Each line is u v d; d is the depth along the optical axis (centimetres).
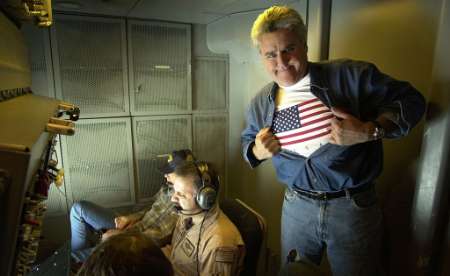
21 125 63
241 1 170
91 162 222
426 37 109
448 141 94
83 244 196
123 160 229
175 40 226
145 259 65
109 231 178
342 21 144
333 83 103
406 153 119
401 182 122
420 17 110
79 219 195
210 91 245
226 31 212
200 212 135
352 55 141
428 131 99
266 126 121
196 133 246
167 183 183
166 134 237
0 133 55
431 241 102
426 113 101
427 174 100
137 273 63
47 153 92
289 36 99
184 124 241
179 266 139
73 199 221
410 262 111
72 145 215
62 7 186
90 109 215
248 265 138
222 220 134
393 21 120
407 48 116
